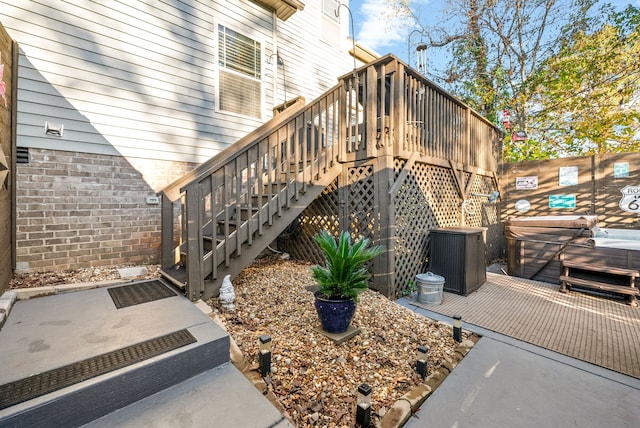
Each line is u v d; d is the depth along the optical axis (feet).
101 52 12.32
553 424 5.43
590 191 18.34
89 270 11.65
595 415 5.67
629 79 24.34
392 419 5.33
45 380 4.81
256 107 18.02
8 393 4.48
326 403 5.69
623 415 5.67
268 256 17.35
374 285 12.50
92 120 12.09
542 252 15.19
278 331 8.11
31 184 10.71
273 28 18.81
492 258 21.08
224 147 16.35
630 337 8.89
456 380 6.77
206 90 15.61
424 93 14.26
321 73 22.48
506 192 22.04
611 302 12.07
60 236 11.34
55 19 11.25
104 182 12.39
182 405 5.22
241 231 10.31
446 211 16.26
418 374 6.75
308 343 7.63
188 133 14.94
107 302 8.55
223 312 8.84
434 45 32.45
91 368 5.18
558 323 9.93
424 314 10.75
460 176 17.33
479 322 9.98
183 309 8.08
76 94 11.71
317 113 12.70
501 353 7.98
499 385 6.60
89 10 12.02
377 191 12.43
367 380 6.47
